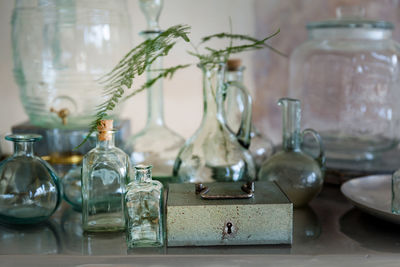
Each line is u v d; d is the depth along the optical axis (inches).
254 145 39.2
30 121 39.3
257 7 48.4
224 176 31.0
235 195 26.5
